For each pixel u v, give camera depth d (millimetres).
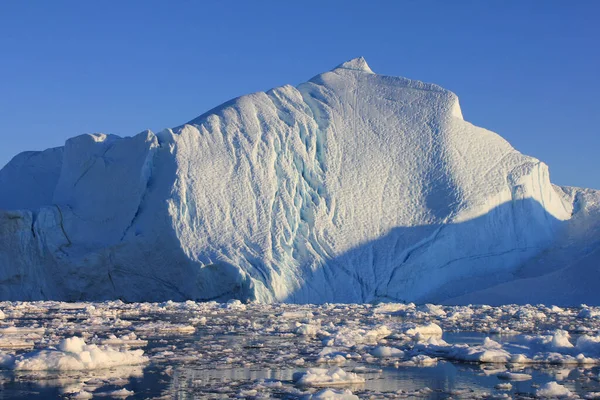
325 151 69812
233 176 62969
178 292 58812
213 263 56094
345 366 22141
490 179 69312
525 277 64938
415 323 38188
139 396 17297
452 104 75000
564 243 70500
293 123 68750
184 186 60344
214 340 28625
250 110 68812
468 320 41719
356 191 67438
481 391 18234
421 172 69750
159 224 58406
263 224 61156
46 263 61812
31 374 19922
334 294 59375
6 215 61188
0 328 30875
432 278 63031
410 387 18719
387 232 64875
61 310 45750
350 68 81500
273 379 19609
